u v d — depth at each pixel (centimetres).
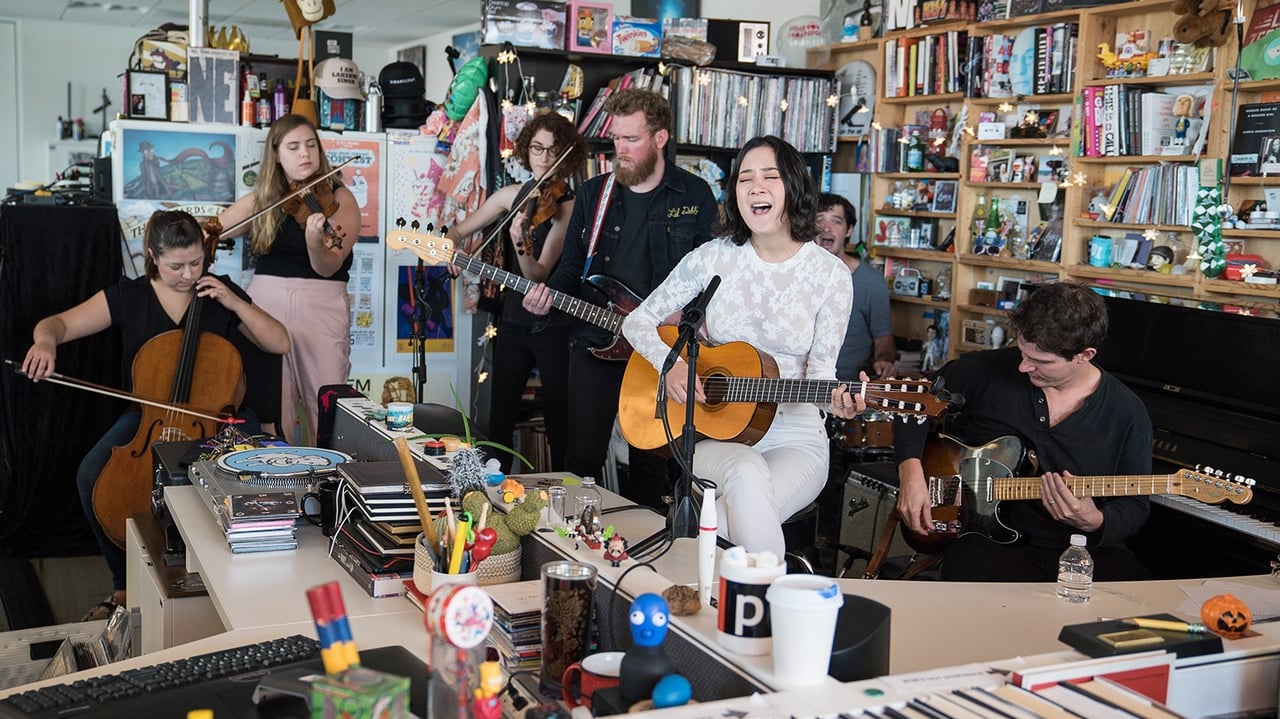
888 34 607
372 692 125
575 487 286
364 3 1089
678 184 396
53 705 162
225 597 221
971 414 311
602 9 555
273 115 536
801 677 143
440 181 534
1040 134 534
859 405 276
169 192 496
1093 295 286
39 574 445
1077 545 230
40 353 401
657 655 152
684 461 228
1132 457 294
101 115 1295
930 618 211
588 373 398
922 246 600
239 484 271
